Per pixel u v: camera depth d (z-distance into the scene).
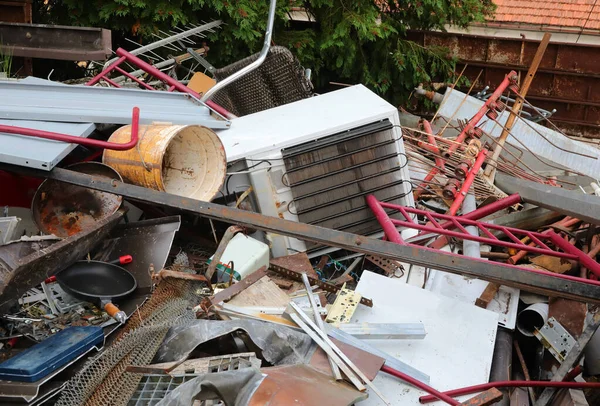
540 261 6.02
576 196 6.21
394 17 11.09
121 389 3.61
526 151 9.06
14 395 3.56
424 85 11.05
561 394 4.58
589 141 13.41
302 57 9.94
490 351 4.68
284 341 4.00
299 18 11.50
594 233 6.12
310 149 5.68
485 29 14.20
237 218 4.11
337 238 3.97
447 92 9.58
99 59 7.43
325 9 9.95
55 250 4.19
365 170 5.83
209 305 4.34
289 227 4.03
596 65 13.05
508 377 4.76
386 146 5.86
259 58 7.03
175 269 5.07
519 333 5.49
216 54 9.45
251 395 3.26
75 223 4.96
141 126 5.33
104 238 4.99
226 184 5.69
